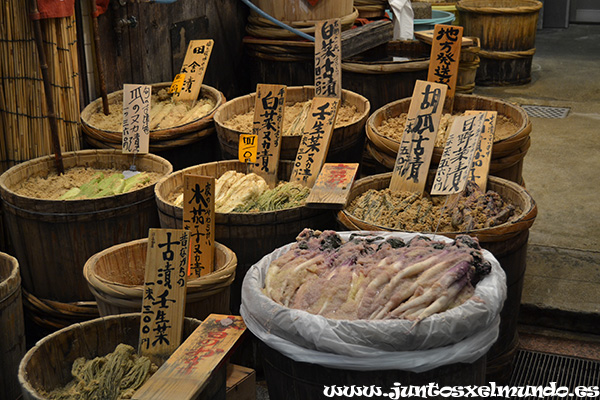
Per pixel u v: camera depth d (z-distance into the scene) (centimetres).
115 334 268
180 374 234
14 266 309
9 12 375
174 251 259
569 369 347
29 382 236
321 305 236
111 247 319
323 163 373
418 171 354
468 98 446
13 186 376
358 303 234
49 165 396
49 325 366
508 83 797
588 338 371
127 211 350
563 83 800
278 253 270
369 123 405
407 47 539
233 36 579
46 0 375
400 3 596
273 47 513
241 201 343
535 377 342
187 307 284
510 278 312
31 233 348
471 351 225
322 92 424
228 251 304
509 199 344
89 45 438
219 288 288
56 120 401
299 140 386
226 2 562
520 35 775
